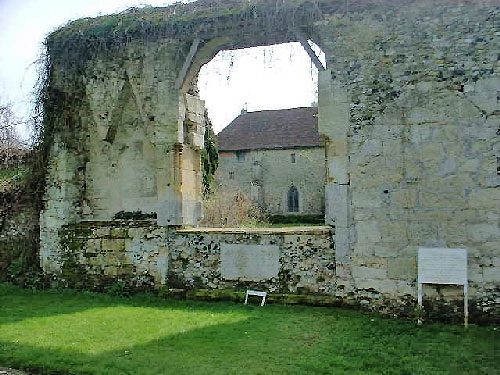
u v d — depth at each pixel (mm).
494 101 7074
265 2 8188
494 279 6969
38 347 5992
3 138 12891
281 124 35344
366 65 7684
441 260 7051
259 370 5203
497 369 5219
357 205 7633
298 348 5871
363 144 7637
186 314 7484
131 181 9438
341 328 6672
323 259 7844
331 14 7879
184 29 8688
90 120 9719
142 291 8898
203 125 9711
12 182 10633
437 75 7336
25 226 10164
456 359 5500
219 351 5781
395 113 7500
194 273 8633
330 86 7836
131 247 9055
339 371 5168
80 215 9750
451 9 7336
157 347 5941
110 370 5250
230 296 8203
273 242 8148
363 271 7566
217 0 8844
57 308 8023
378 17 7652
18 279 9875
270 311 7562
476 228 7074
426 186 7316
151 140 9047
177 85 8859
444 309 7121
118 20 9227
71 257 9484
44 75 9875
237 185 34406
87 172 9789
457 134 7219
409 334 6465
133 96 9352
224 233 8469
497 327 6789
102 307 8047
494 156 7043
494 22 7152
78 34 9508
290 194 33812
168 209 8828
